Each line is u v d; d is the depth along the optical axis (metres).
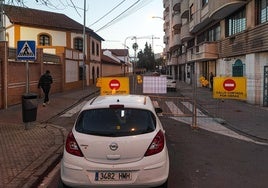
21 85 21.28
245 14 23.45
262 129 13.24
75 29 41.91
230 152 9.79
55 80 30.36
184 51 55.66
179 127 13.95
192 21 39.88
